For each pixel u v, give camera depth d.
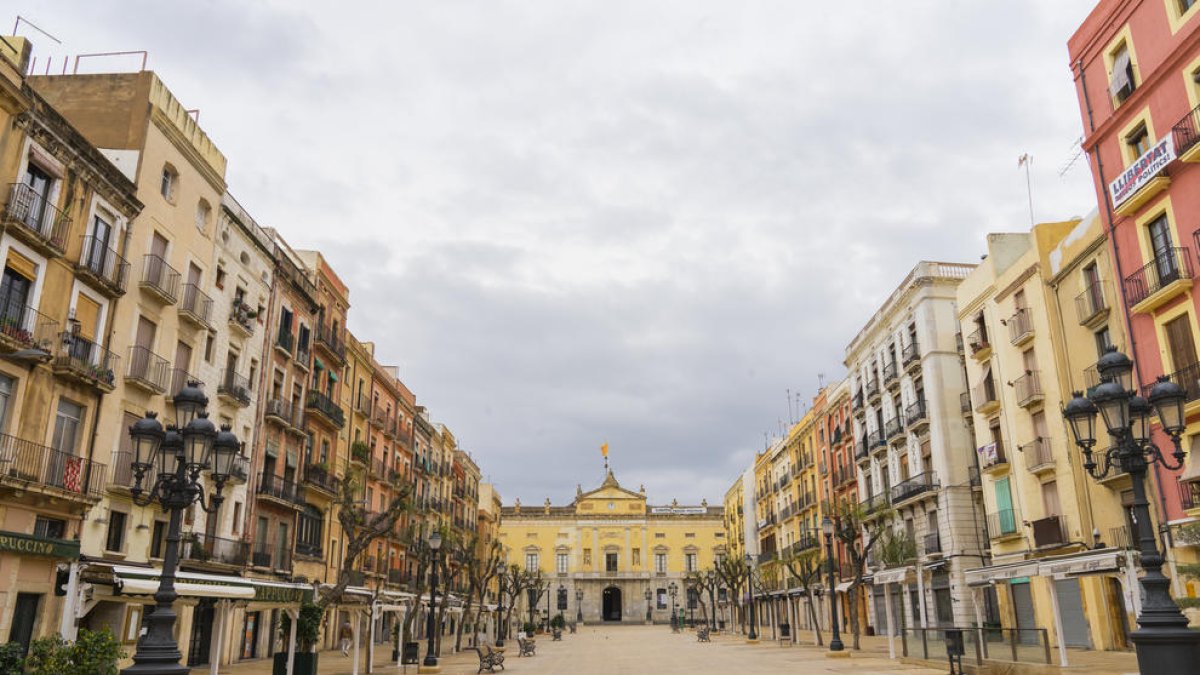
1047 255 29.83
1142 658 9.45
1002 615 32.47
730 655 35.41
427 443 62.03
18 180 19.56
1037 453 29.69
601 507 108.00
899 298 42.69
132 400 24.25
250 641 32.28
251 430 32.47
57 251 20.62
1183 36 22.11
